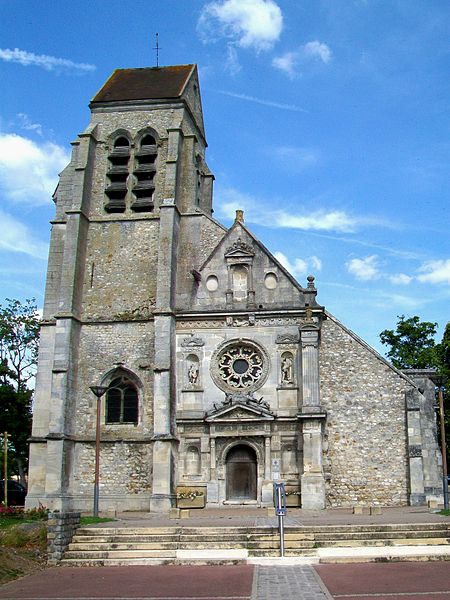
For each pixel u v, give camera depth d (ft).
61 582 64.39
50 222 145.69
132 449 128.88
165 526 85.35
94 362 134.62
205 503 124.47
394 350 204.44
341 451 126.52
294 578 61.57
